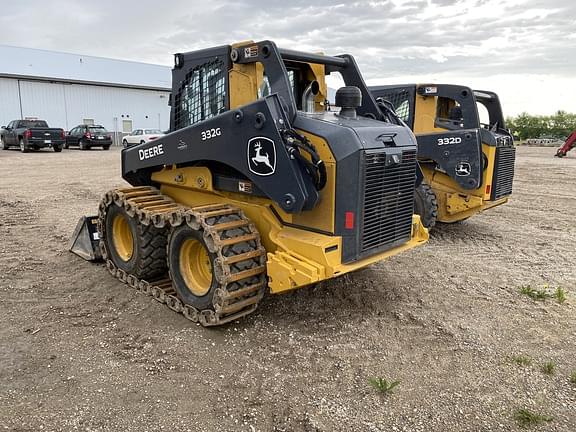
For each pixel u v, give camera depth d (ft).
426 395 10.55
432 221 23.39
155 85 127.44
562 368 11.69
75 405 10.02
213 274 12.90
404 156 13.76
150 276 16.40
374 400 10.36
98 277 17.33
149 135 86.69
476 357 12.18
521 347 12.71
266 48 12.99
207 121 13.84
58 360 11.71
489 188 24.23
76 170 50.21
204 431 9.35
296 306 15.08
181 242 13.97
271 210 13.70
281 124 12.28
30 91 104.68
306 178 12.21
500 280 17.88
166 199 16.76
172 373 11.29
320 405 10.17
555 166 59.88
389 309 15.07
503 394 10.61
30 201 31.63
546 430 9.46
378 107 15.64
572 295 16.44
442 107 25.23
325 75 16.28
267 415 9.84
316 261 12.21
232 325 13.70
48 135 75.92
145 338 12.91
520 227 26.78
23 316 14.08
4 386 10.60
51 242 21.74
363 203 12.47
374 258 13.29
